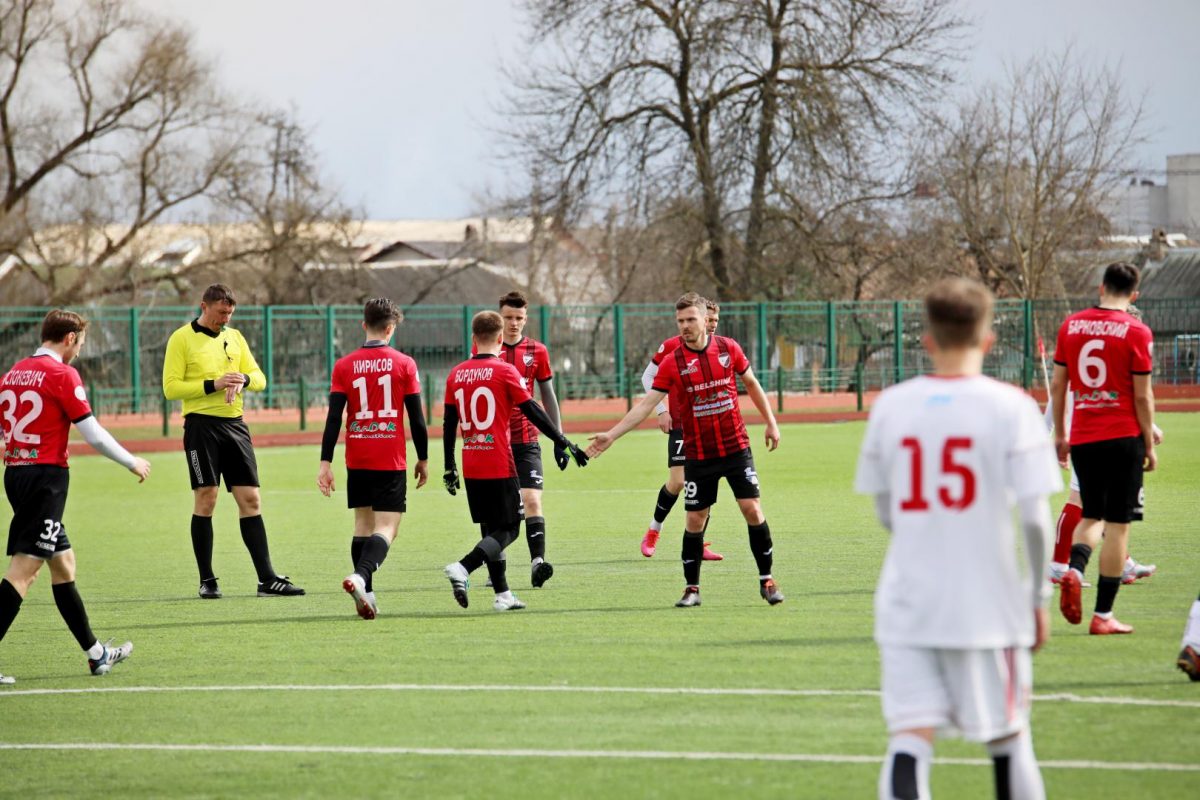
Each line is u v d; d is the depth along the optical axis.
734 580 37.53
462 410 33.41
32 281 172.50
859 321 149.00
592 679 24.89
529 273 191.88
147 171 167.50
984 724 14.45
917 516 14.68
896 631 14.63
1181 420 111.88
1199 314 154.00
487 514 33.44
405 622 32.19
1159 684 23.22
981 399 14.65
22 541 26.30
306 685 25.30
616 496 64.12
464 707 23.08
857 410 128.50
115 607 36.03
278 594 37.31
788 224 157.38
